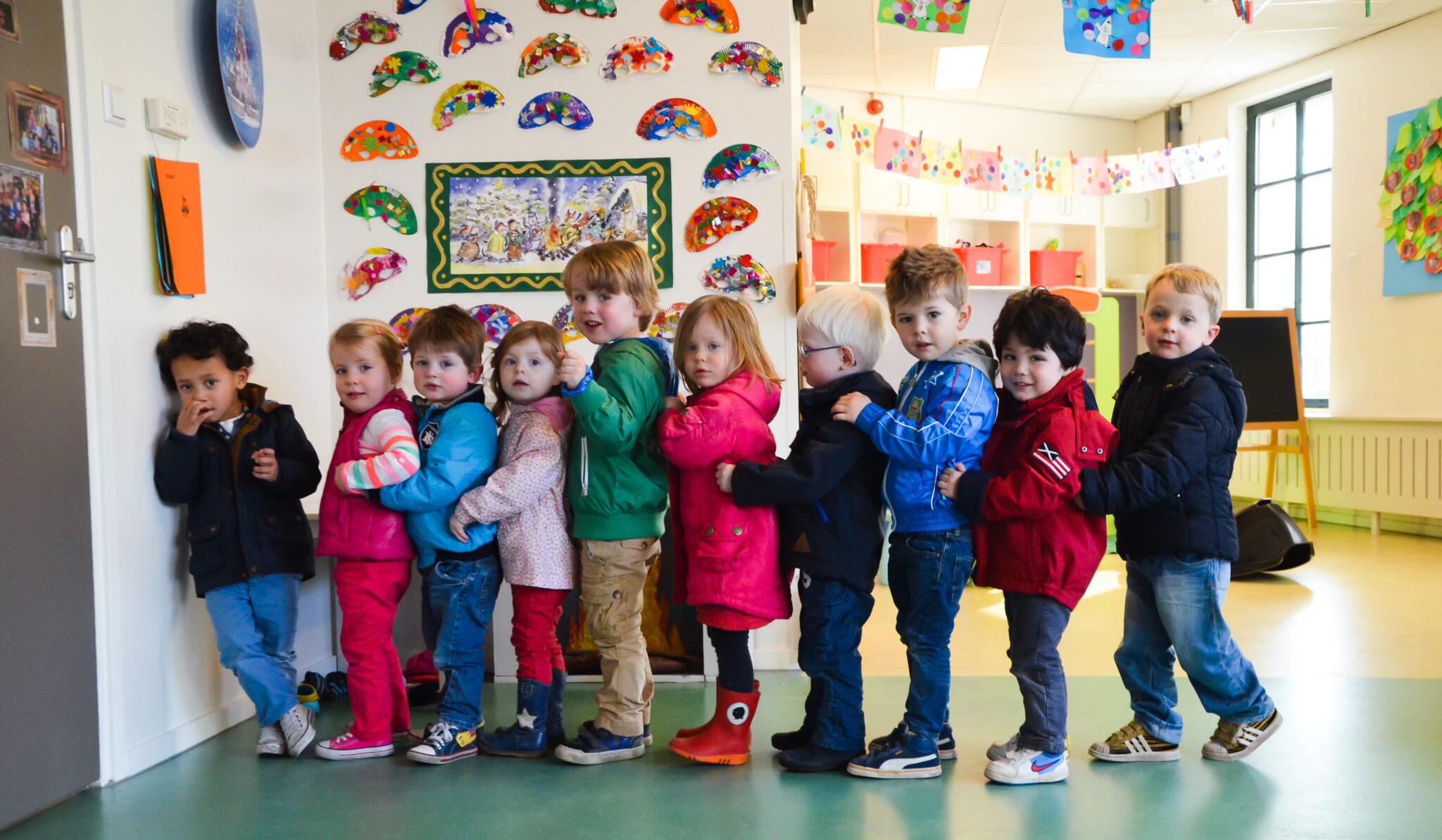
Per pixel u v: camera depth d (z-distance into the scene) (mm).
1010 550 2043
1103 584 4406
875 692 2732
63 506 1928
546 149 2980
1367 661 3008
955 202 6676
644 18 2961
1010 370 2049
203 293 2355
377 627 2238
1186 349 2135
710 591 2066
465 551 2211
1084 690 2744
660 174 2963
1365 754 2186
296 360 2834
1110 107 7191
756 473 2006
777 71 2936
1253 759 2166
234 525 2195
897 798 1948
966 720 2482
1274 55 6094
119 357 2078
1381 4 5227
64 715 1932
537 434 2186
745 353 2145
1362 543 5395
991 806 1906
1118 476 1989
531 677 2225
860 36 5625
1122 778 2059
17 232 1822
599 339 2219
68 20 1979
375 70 2990
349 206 2998
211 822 1851
